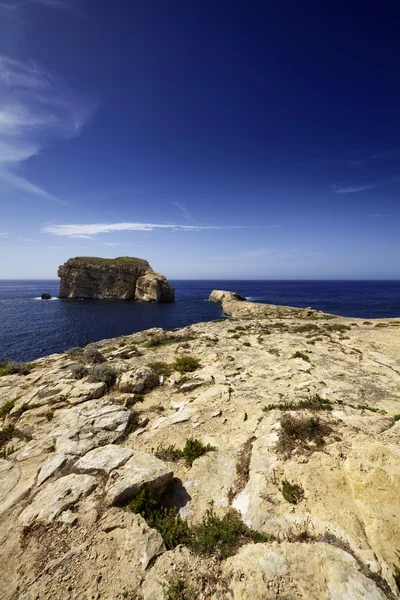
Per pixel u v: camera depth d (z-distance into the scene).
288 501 5.66
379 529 4.82
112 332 50.62
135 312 74.56
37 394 12.18
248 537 5.06
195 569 4.46
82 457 7.34
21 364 16.91
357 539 4.73
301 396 11.58
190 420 9.97
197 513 5.89
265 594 3.80
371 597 3.66
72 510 5.64
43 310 75.94
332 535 4.84
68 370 15.59
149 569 4.47
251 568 4.18
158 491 6.20
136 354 19.97
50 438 8.81
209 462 7.50
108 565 4.55
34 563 4.67
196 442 8.20
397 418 8.77
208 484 6.73
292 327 33.28
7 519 5.66
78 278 106.94
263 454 7.34
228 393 12.15
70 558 4.69
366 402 10.98
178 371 15.77
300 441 7.51
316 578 3.94
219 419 9.95
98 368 14.28
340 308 80.38
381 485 5.55
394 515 4.98
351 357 18.22
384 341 23.11
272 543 4.60
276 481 6.29
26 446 8.57
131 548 4.80
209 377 14.24
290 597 3.73
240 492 6.35
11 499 6.23
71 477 6.58
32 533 5.22
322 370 15.41
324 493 5.73
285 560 4.21
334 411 9.56
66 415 10.23
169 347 22.47
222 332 30.22
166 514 5.79
